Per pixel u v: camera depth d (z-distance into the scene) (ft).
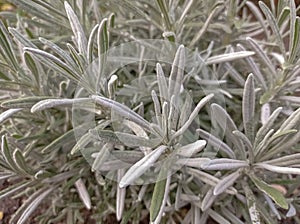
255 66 0.65
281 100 0.66
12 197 0.72
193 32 0.75
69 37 0.68
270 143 0.55
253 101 0.54
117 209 0.60
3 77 0.64
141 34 0.77
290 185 0.68
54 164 0.71
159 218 0.50
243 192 0.66
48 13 0.66
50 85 0.67
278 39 0.59
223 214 0.67
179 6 0.73
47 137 0.68
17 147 0.64
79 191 0.66
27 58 0.59
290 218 0.73
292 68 0.60
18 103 0.54
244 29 0.78
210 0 0.67
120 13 0.75
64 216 0.73
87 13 0.69
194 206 0.67
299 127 0.55
